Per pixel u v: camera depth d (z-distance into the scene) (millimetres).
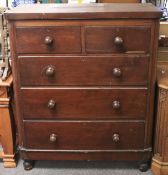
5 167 2111
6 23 1906
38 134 1957
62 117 1909
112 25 1687
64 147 1982
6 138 2047
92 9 1738
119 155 1991
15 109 1966
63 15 1664
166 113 1856
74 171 2070
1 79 1943
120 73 1770
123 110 1879
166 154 1952
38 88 1846
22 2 2275
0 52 2090
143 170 2043
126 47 1729
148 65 1771
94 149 1979
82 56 1759
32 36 1726
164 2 2234
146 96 1846
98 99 1855
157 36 1716
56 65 1784
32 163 2100
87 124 1918
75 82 1820
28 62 1784
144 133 1934
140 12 1649
